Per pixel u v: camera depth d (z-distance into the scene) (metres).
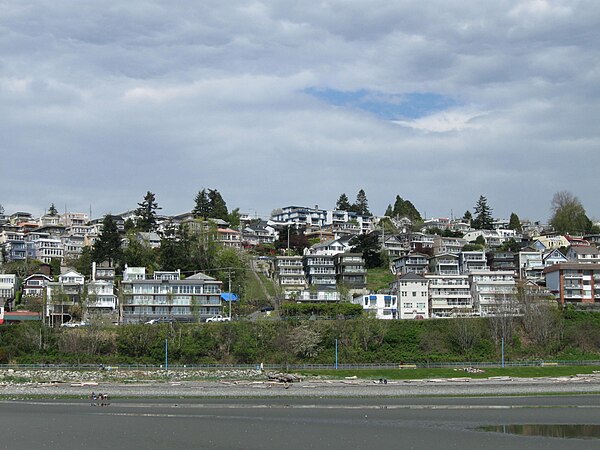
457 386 100.50
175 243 172.75
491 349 126.06
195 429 66.81
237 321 128.38
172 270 165.12
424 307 150.25
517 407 83.25
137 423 69.81
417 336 127.38
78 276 159.62
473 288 158.62
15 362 115.31
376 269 194.12
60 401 86.94
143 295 142.00
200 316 141.75
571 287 159.88
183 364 117.19
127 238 199.25
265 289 169.00
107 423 69.69
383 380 103.88
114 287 150.38
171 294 143.12
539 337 129.12
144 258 175.50
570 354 126.56
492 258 194.25
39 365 112.75
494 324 129.12
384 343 125.69
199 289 145.00
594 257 191.88
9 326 122.25
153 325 124.12
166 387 98.38
